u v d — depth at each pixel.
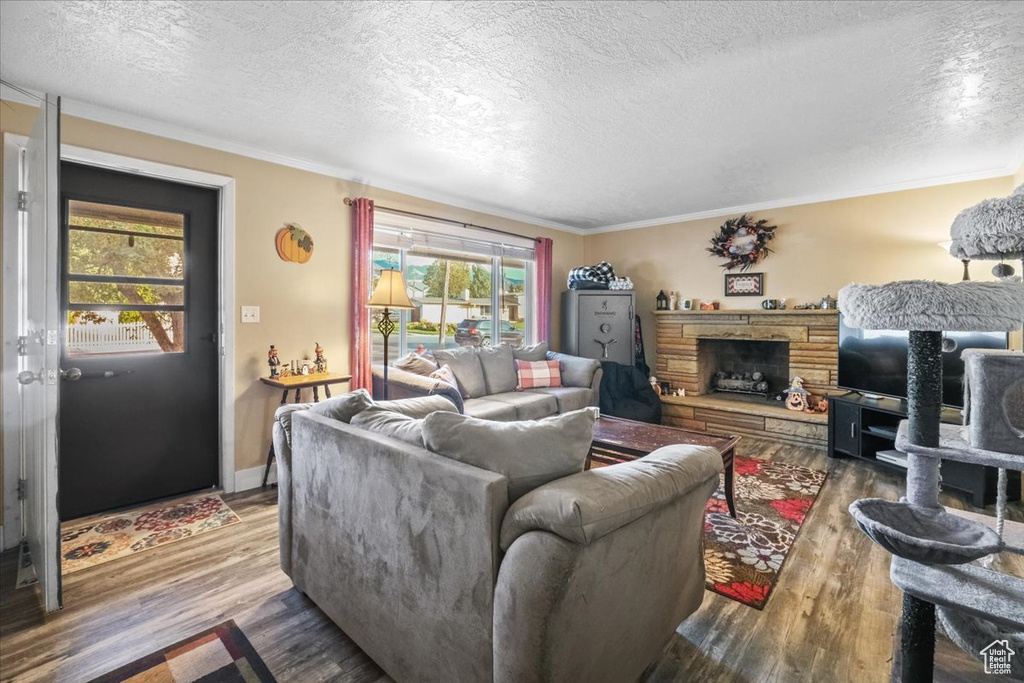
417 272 4.53
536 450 1.28
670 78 2.22
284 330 3.33
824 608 1.84
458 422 1.35
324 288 3.55
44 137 1.85
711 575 2.08
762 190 4.24
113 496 2.77
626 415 4.70
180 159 2.86
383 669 1.49
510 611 1.07
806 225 4.52
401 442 1.48
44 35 1.89
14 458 2.34
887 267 4.11
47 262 1.81
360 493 1.54
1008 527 1.29
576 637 1.09
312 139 3.01
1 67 2.13
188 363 3.02
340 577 1.64
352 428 1.66
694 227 5.26
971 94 2.37
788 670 1.51
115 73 2.20
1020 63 2.06
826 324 4.36
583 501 1.05
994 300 0.98
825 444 4.12
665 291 5.48
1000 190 3.62
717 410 4.73
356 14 1.75
